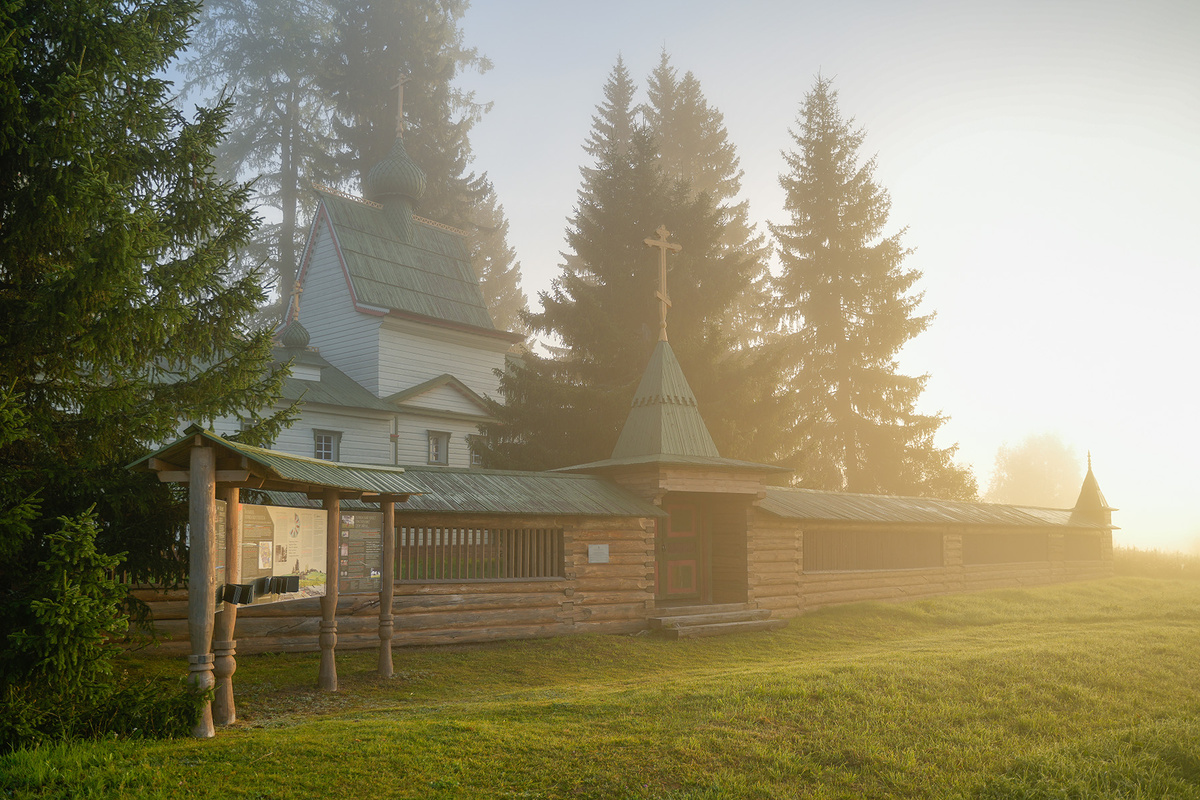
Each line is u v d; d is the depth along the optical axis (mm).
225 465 8672
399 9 51750
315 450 28781
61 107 8703
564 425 27516
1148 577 33469
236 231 11414
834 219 43562
